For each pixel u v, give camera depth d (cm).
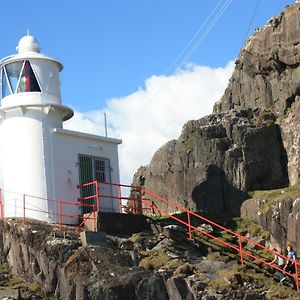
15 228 2905
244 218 3609
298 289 2675
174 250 2891
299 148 3897
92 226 3009
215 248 3044
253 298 2556
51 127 3253
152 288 2548
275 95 4253
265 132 4006
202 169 4009
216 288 2559
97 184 3088
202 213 3731
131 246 2862
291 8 4234
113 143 3488
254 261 2961
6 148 3259
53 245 2700
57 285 2645
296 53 4106
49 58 3381
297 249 3253
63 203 3177
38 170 3178
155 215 3616
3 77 3378
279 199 3434
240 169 3903
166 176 4281
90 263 2616
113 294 2494
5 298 2553
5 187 3231
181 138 4238
